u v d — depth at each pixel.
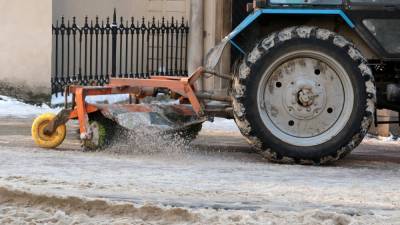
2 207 11.44
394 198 13.09
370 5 17.23
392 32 17.25
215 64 18.06
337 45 16.97
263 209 11.58
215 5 30.09
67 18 30.83
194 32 30.47
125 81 18.66
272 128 17.14
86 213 11.22
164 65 31.59
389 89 17.34
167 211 11.03
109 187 13.02
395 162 18.41
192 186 13.56
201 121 18.11
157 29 31.22
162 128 17.92
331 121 17.22
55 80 29.36
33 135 18.59
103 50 31.17
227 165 16.66
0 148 18.36
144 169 15.60
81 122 18.05
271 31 17.95
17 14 28.55
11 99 28.30
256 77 17.03
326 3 17.34
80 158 16.91
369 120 17.03
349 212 11.52
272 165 16.91
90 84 29.92
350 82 17.00
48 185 12.95
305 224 10.68
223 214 11.09
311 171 16.22
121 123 17.67
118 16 31.88
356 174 16.05
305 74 17.19
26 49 28.67
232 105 17.44
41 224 10.59
